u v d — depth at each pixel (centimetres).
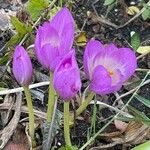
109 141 32
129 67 26
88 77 26
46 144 30
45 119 32
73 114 32
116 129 32
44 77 35
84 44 37
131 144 32
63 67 24
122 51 26
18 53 25
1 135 31
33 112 30
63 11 26
